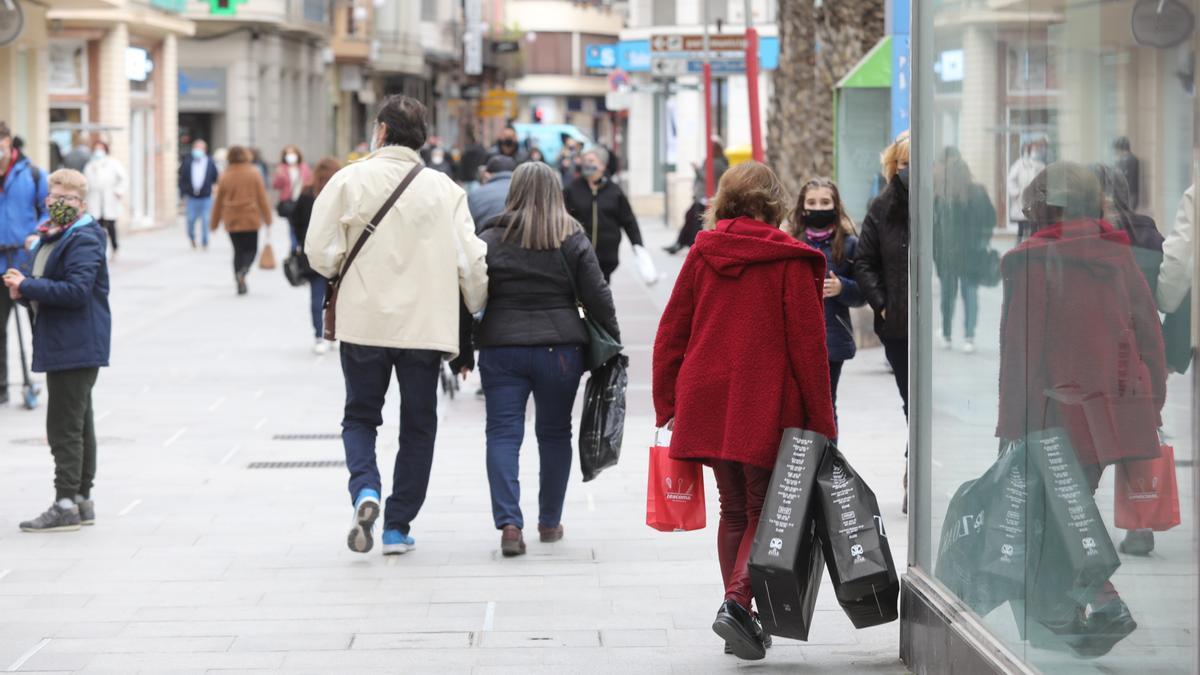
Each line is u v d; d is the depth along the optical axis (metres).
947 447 12.01
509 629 14.20
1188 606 8.29
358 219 16.50
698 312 13.09
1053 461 9.95
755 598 12.32
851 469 12.56
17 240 27.22
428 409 17.05
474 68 177.62
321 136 127.12
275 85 111.38
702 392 12.96
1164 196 8.39
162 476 21.97
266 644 13.71
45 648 13.59
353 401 16.91
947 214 11.91
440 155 89.44
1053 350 9.91
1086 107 9.38
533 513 19.34
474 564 16.72
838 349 18.80
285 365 34.12
